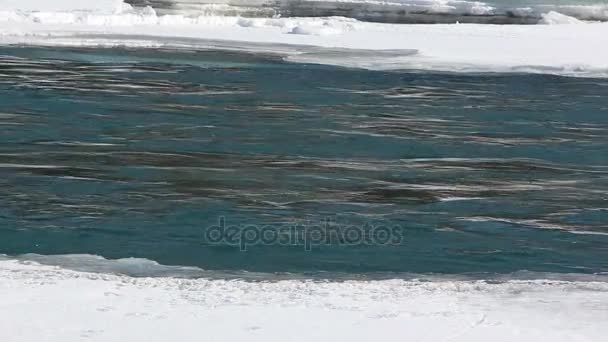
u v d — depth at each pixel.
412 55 96.81
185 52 94.56
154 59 89.50
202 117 63.78
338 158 53.09
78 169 48.03
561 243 37.56
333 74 84.50
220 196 43.47
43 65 83.44
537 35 115.31
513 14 133.00
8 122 59.34
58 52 91.75
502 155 55.75
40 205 40.91
